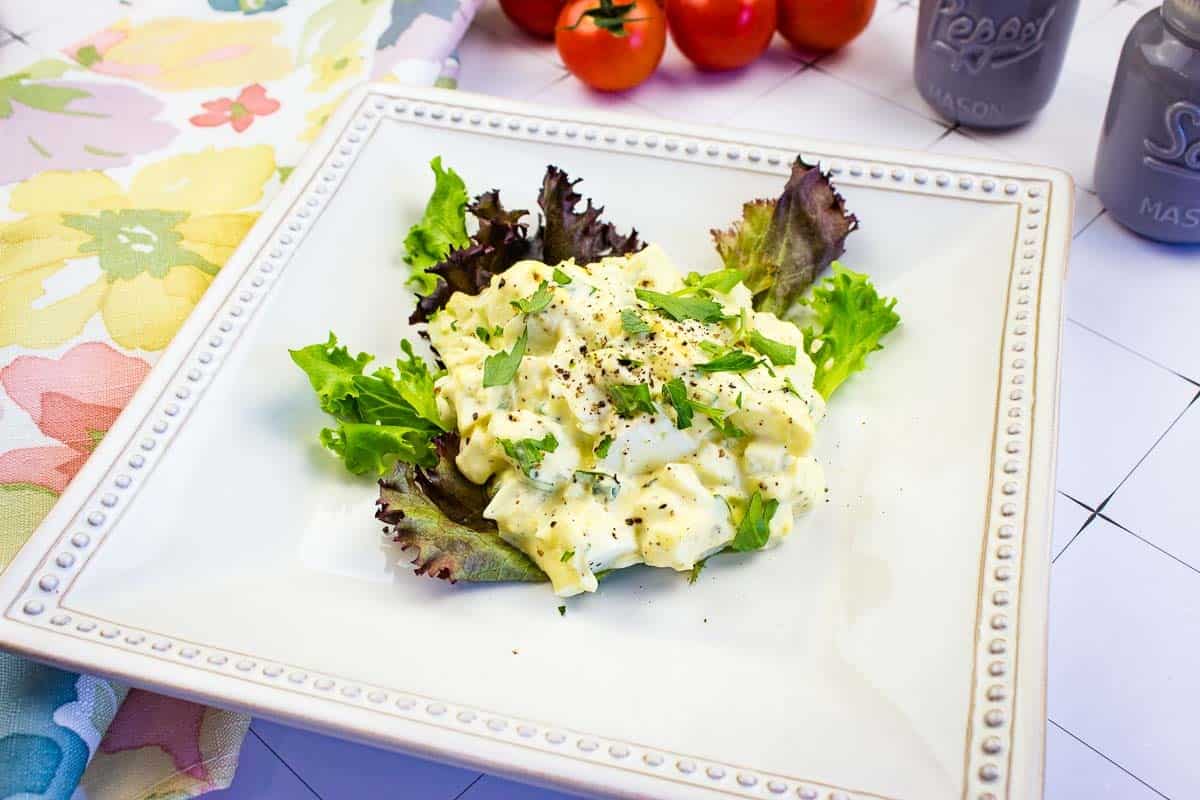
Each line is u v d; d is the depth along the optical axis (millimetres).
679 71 690
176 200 601
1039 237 537
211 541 493
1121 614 507
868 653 462
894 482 503
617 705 453
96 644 458
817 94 674
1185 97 552
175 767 484
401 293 566
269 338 537
